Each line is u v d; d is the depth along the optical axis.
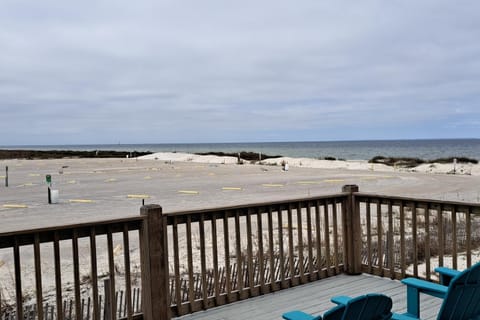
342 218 4.76
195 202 14.05
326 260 4.66
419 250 7.13
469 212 3.88
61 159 50.25
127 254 3.35
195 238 8.63
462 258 6.84
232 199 14.67
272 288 4.20
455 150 98.19
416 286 2.88
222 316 3.65
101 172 28.19
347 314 1.95
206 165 35.84
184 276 5.95
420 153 83.69
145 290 3.42
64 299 5.30
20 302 2.92
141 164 37.91
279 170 29.31
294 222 10.21
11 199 15.25
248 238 4.08
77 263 3.13
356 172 27.42
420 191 16.84
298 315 2.22
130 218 3.34
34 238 2.95
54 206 13.52
